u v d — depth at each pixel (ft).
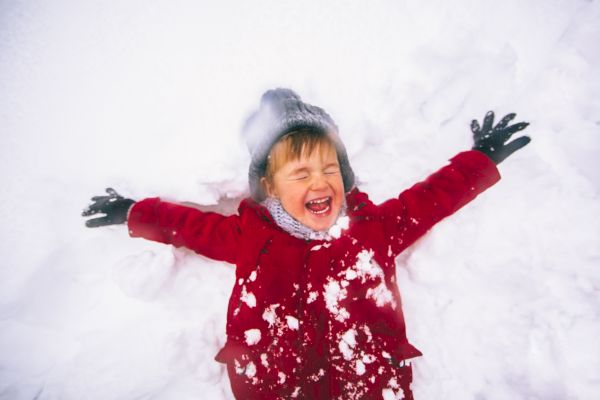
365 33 5.21
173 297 4.63
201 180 4.53
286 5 5.36
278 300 4.09
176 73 5.09
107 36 5.26
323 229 4.19
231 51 5.16
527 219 4.70
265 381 3.90
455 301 4.58
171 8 5.37
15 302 4.36
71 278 4.55
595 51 5.02
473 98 5.09
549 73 5.06
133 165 4.74
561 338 4.04
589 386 3.79
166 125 4.83
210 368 4.34
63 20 5.28
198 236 4.39
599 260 4.34
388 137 5.14
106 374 4.28
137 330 4.49
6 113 4.92
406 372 3.96
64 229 4.60
